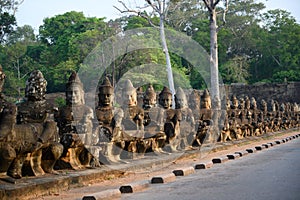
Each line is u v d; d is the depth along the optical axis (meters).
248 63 78.25
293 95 67.19
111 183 11.38
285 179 10.77
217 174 12.66
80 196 9.43
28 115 10.21
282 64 76.12
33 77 10.45
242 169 13.54
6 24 41.06
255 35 78.50
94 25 54.72
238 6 81.19
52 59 51.81
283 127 40.69
